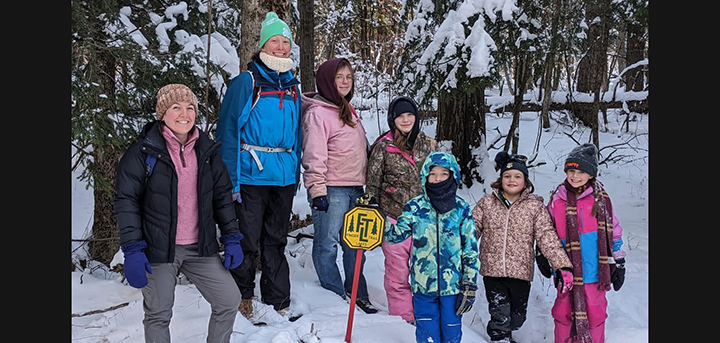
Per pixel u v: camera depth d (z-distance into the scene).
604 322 3.17
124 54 3.91
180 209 2.53
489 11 5.62
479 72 5.41
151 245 2.40
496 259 3.25
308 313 3.53
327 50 16.72
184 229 2.55
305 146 3.59
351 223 3.04
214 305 2.66
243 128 3.27
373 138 9.41
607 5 5.90
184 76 4.19
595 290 3.08
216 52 4.54
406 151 3.68
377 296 4.07
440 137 7.55
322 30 16.22
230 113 3.18
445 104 7.43
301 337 3.09
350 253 3.88
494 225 3.30
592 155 3.12
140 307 3.41
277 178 3.33
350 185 3.76
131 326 3.15
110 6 3.93
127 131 3.97
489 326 3.33
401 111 3.60
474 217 3.38
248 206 3.30
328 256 3.88
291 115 3.40
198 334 3.07
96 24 3.89
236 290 2.66
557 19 5.91
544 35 5.87
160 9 4.68
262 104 3.26
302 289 3.99
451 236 2.98
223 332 2.67
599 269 3.04
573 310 3.07
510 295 3.30
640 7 5.43
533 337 3.44
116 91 4.16
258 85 3.25
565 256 3.07
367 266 4.62
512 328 3.33
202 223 2.54
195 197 2.57
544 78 7.50
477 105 7.30
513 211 3.27
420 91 6.19
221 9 5.07
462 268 2.99
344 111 3.67
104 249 4.76
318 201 3.50
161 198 2.41
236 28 5.19
